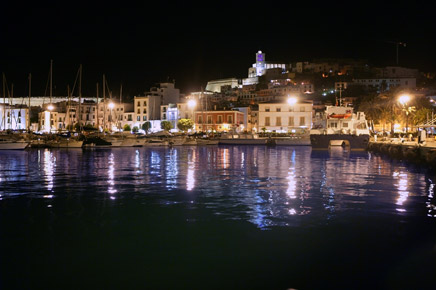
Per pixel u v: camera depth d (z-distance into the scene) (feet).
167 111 523.70
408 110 308.40
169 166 137.18
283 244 45.01
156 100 545.85
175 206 65.05
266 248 43.73
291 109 447.01
